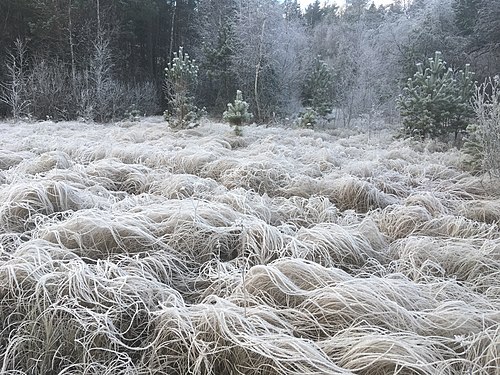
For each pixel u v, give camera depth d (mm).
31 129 11594
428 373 2066
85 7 22172
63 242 3395
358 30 27484
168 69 12039
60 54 20984
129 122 14648
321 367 2074
